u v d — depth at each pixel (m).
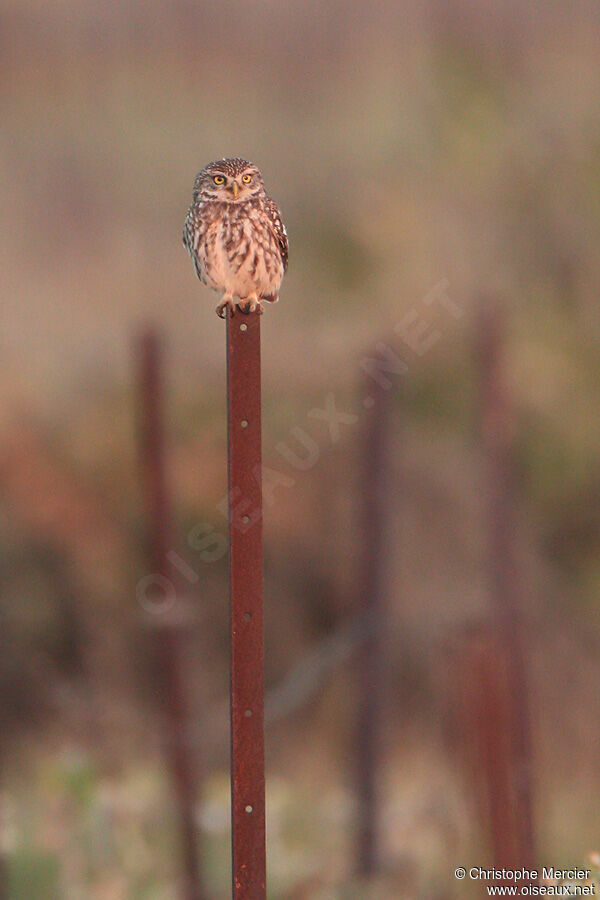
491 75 46.25
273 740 27.53
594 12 47.97
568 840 25.61
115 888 25.28
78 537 33.56
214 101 57.34
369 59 55.09
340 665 27.48
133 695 29.75
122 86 59.78
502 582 25.41
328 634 31.91
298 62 58.50
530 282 41.53
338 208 44.69
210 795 25.59
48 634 31.70
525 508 35.94
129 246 46.41
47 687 28.70
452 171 44.44
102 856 25.39
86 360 37.78
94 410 36.09
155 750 26.23
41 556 33.28
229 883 25.33
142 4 63.91
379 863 25.45
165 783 25.72
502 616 25.31
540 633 29.59
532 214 43.41
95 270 44.28
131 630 31.55
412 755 26.31
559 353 38.75
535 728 26.72
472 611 25.48
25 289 42.88
